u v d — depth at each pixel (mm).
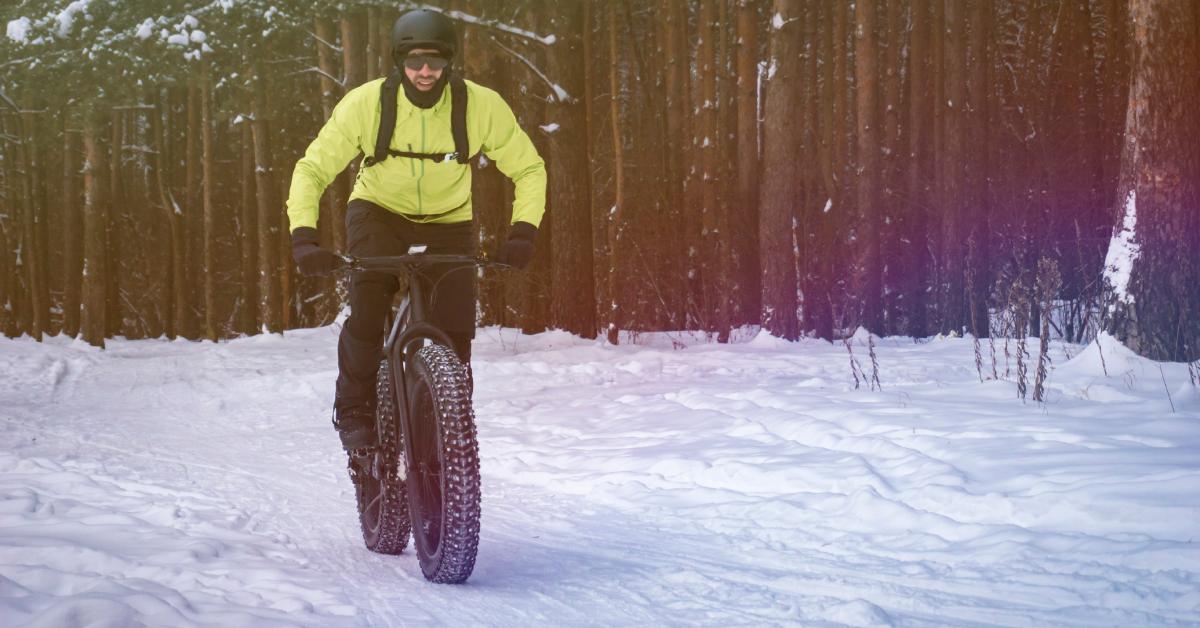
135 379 14898
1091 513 4105
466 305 4031
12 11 21875
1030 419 6297
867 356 13992
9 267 30156
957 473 4977
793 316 17781
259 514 5180
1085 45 21656
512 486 6098
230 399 11930
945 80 20094
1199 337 9008
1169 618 2959
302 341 19875
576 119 18938
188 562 3701
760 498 5152
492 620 3146
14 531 4219
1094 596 3221
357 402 4152
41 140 27031
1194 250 9016
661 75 24750
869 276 19625
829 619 3131
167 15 21844
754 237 20656
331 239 24234
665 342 19766
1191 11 9172
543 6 19016
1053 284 7488
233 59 22031
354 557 4129
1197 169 9078
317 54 24094
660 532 4660
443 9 19078
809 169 23578
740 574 3785
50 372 15438
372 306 4035
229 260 31203
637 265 23016
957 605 3244
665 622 3135
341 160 4035
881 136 23453
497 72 20844
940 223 20219
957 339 17734
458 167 4059
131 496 5574
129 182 30609
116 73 22047
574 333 18766
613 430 7840
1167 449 5094
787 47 17672
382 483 4062
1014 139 22188
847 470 5340
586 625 3107
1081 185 20938
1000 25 24500
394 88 3922
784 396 8195
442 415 3523
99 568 3562
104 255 23359
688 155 23094
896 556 3961
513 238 4086
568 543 4453
